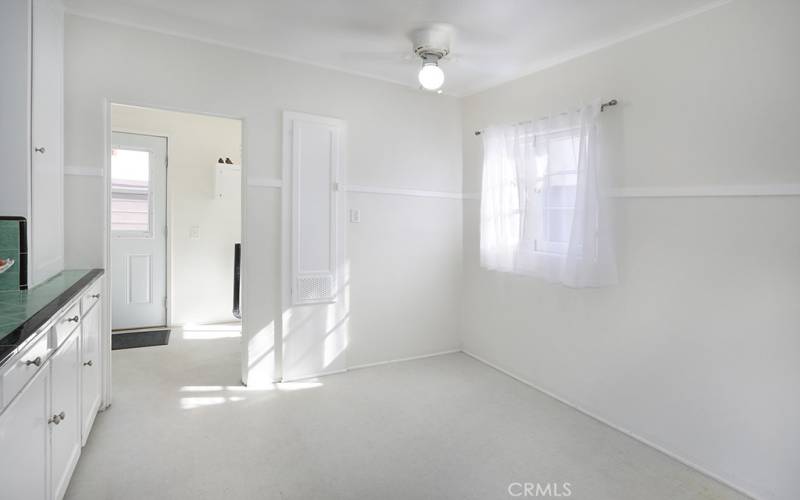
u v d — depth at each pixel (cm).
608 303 267
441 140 387
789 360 190
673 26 233
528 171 307
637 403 250
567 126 282
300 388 309
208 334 441
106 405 267
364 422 260
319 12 246
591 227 258
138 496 187
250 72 300
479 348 380
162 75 273
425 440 240
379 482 201
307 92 321
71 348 186
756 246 201
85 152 255
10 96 195
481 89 370
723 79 211
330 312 336
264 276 309
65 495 184
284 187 312
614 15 236
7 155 194
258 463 214
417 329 382
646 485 204
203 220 480
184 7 243
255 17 254
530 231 305
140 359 363
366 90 347
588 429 258
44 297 177
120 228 446
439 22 254
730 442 209
